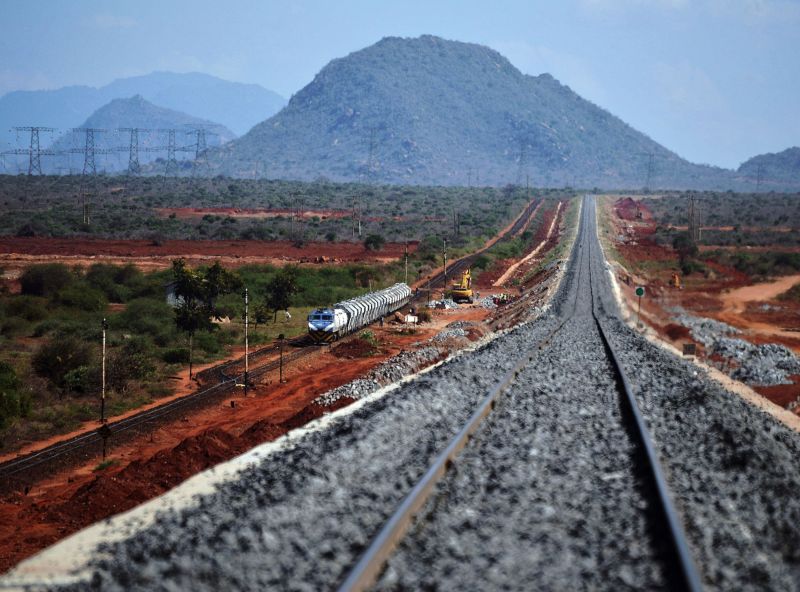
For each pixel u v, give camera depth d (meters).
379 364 136.00
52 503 67.81
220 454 76.06
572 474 47.28
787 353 142.50
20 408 102.44
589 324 168.50
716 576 31.97
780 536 37.78
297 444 59.31
